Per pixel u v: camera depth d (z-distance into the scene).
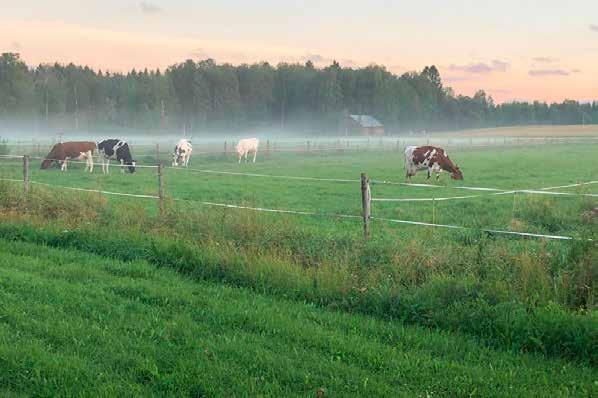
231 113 131.00
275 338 6.86
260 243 10.34
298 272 9.01
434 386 5.70
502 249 9.09
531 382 5.84
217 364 6.05
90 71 133.25
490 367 6.12
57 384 5.57
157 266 10.32
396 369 6.04
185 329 7.02
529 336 6.66
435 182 28.66
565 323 6.62
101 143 35.31
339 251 9.70
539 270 7.92
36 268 9.78
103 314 7.52
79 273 9.48
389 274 8.64
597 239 8.33
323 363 6.12
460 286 7.75
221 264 9.58
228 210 12.34
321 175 32.34
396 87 146.62
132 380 5.70
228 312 7.63
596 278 7.50
